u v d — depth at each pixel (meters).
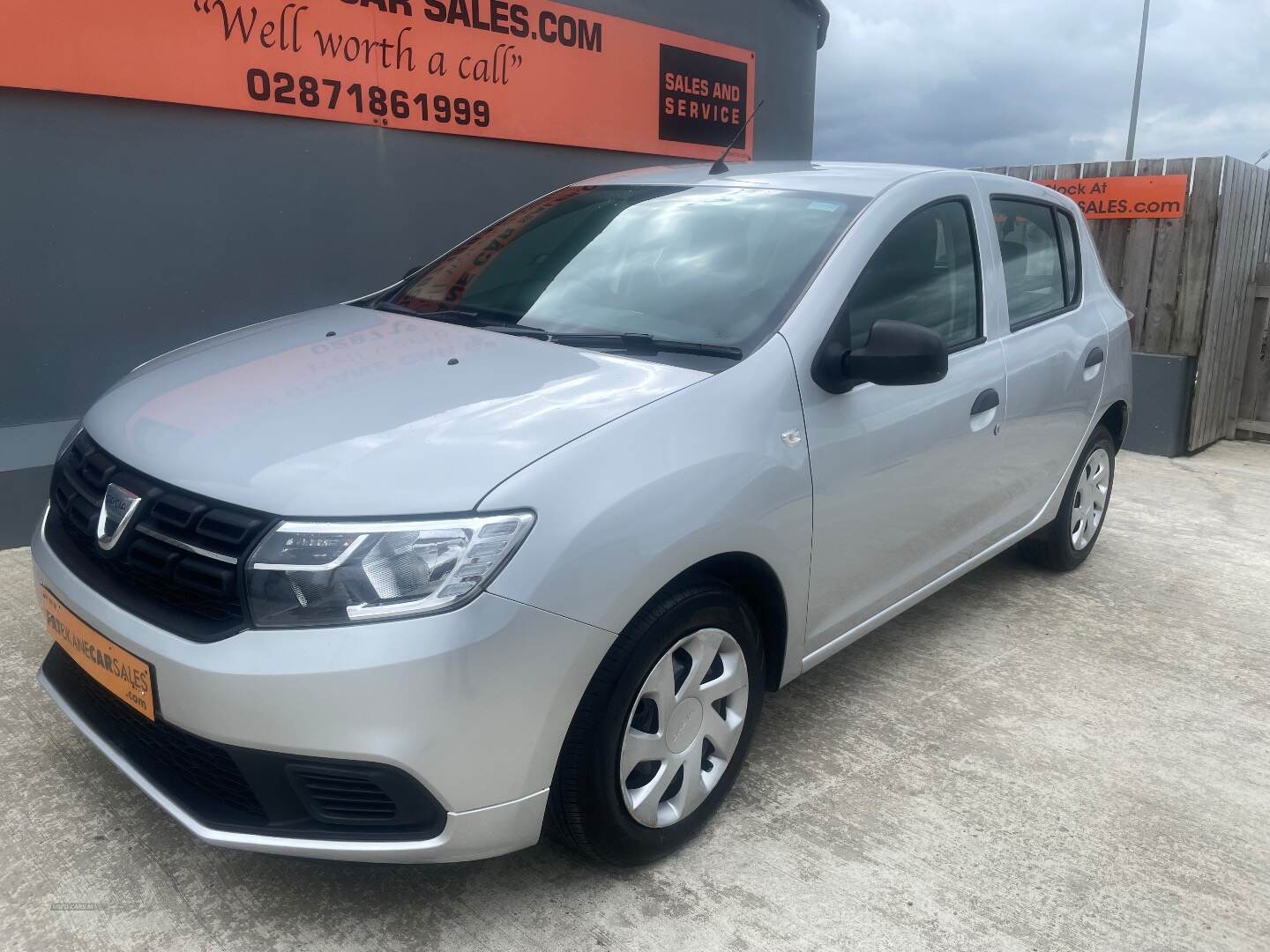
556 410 2.09
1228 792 2.78
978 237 3.37
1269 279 7.56
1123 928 2.22
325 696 1.75
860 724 3.06
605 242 3.04
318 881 2.25
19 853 2.29
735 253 2.80
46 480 3.99
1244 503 5.86
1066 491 4.18
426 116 5.20
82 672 2.33
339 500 1.82
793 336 2.49
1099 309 4.25
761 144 7.66
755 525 2.27
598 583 1.93
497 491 1.85
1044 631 3.84
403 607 1.77
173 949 2.03
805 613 2.59
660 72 6.54
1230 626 3.97
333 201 4.93
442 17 5.16
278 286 4.80
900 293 2.91
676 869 2.34
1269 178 7.43
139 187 4.27
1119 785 2.79
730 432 2.25
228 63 4.39
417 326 2.78
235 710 1.78
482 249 3.34
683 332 2.56
